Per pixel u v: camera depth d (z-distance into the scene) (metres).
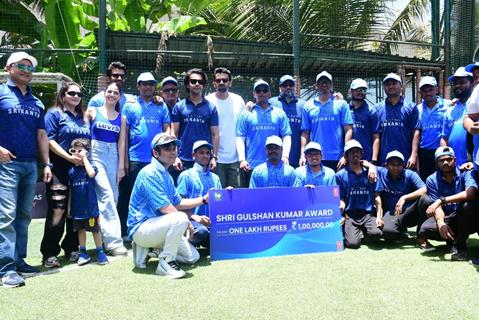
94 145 4.78
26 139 3.86
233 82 10.09
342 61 8.89
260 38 10.50
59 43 9.17
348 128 5.54
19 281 3.56
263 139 5.43
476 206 4.17
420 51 12.70
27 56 3.86
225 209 4.53
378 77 9.99
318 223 4.72
